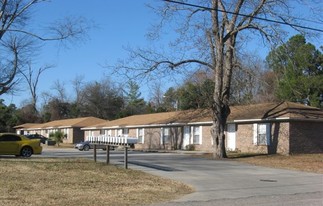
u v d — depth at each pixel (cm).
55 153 3566
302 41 5197
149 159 2697
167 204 1170
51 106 9794
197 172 2020
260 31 2822
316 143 3259
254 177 1878
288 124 3150
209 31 2958
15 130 9081
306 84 4875
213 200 1249
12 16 2844
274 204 1189
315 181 1769
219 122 3014
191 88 4028
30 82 8762
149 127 4741
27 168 1777
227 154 3244
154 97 9100
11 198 1158
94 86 9344
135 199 1238
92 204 1138
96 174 1708
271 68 3875
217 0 2898
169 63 2906
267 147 3309
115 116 8825
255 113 3466
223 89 3033
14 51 3475
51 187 1370
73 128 6881
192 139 4138
